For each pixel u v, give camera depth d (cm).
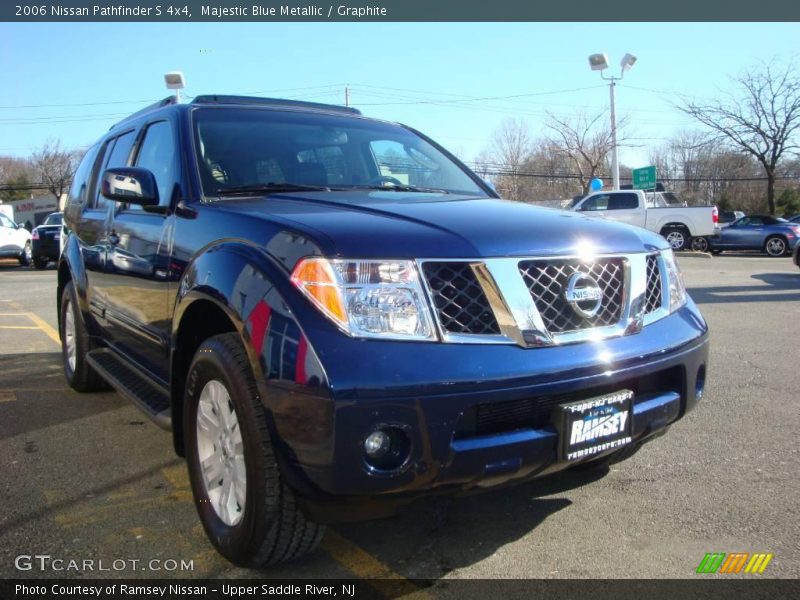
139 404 354
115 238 415
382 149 420
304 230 249
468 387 229
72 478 368
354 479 222
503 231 262
